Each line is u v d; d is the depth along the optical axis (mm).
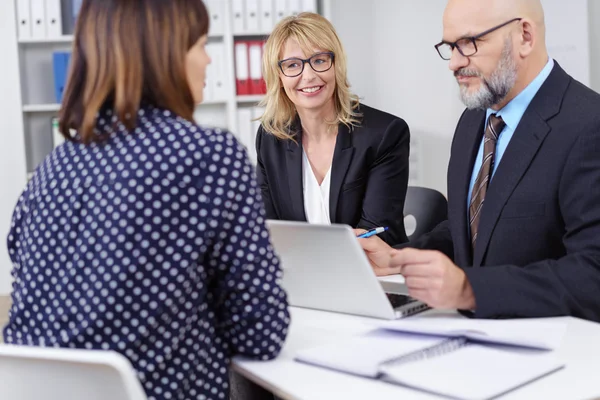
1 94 4316
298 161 2484
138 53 1239
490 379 1142
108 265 1171
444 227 2033
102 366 968
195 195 1210
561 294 1490
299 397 1139
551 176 1632
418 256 1492
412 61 4777
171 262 1196
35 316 1239
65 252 1213
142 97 1256
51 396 1050
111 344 1180
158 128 1223
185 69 1287
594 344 1323
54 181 1251
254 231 1267
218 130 1265
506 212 1679
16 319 1270
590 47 4602
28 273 1256
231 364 1339
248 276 1266
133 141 1213
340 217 2463
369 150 2439
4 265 4379
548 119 1659
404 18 4750
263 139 2566
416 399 1105
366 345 1344
